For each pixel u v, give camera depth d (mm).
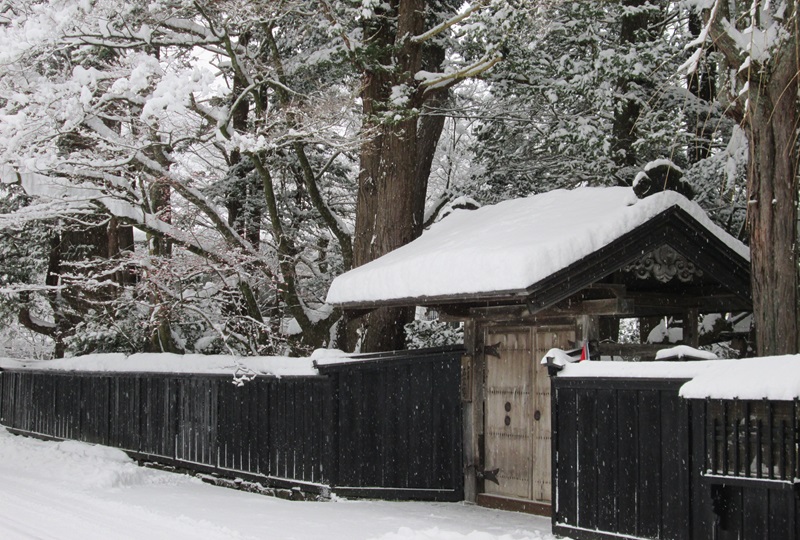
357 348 15688
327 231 23328
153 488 12086
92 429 16875
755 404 6785
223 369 13344
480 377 11094
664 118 15469
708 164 14008
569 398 8555
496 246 9625
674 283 11062
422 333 18672
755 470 6777
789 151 8320
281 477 12039
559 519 8531
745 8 8875
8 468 13391
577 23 15469
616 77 14891
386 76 15227
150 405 15188
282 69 15727
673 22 17000
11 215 14914
